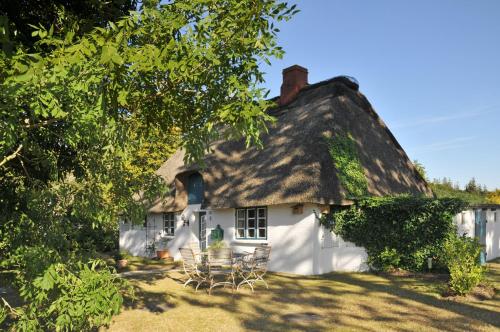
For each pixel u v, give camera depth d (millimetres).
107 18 5805
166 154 26922
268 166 15680
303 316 8227
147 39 4078
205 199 16672
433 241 13438
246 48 4270
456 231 13523
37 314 4102
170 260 19453
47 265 3938
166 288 11383
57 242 4930
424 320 7812
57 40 3639
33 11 5703
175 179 18922
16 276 4508
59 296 3965
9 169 5293
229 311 8664
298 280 12594
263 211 15672
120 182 5789
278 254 14750
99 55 3607
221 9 4180
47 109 3293
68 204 5320
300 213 14117
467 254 10109
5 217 4715
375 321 7781
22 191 4988
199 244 18625
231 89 4266
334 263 14656
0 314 3945
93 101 3676
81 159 5551
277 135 17234
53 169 4930
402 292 10516
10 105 3139
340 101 17766
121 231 24203
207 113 4906
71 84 3400
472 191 34094
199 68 4285
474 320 7758
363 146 17062
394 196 15078
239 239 16094
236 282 12344
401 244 13977
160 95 4789
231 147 18547
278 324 7664
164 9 4125
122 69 3676
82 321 3938
